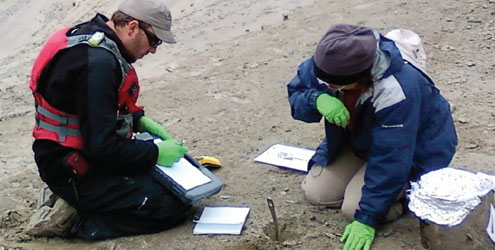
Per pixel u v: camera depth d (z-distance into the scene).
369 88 3.55
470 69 5.98
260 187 4.28
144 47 3.64
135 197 3.73
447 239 3.48
